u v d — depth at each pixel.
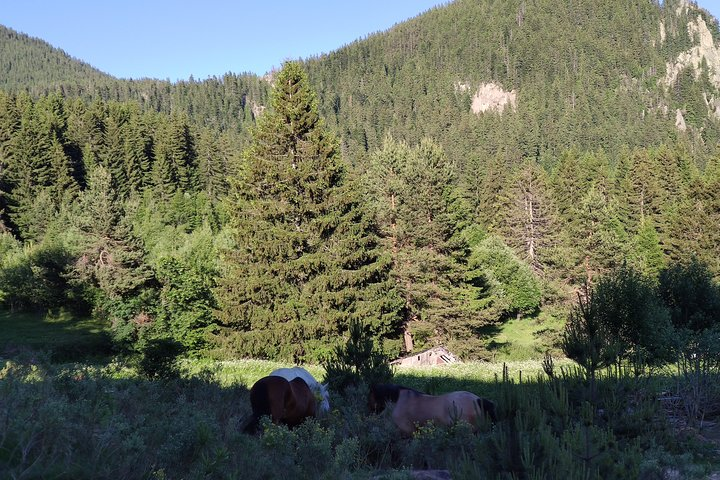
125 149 106.38
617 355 9.07
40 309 52.12
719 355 13.52
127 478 5.14
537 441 5.54
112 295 48.91
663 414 9.97
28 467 4.71
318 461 6.49
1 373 7.49
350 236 35.31
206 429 5.75
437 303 40.31
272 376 8.73
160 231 64.75
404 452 7.98
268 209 35.06
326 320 34.00
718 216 61.78
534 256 65.56
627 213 80.69
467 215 69.25
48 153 90.44
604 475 5.64
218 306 37.34
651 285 14.91
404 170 49.00
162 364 11.91
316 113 36.56
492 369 26.94
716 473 8.02
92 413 6.37
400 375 23.72
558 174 95.75
